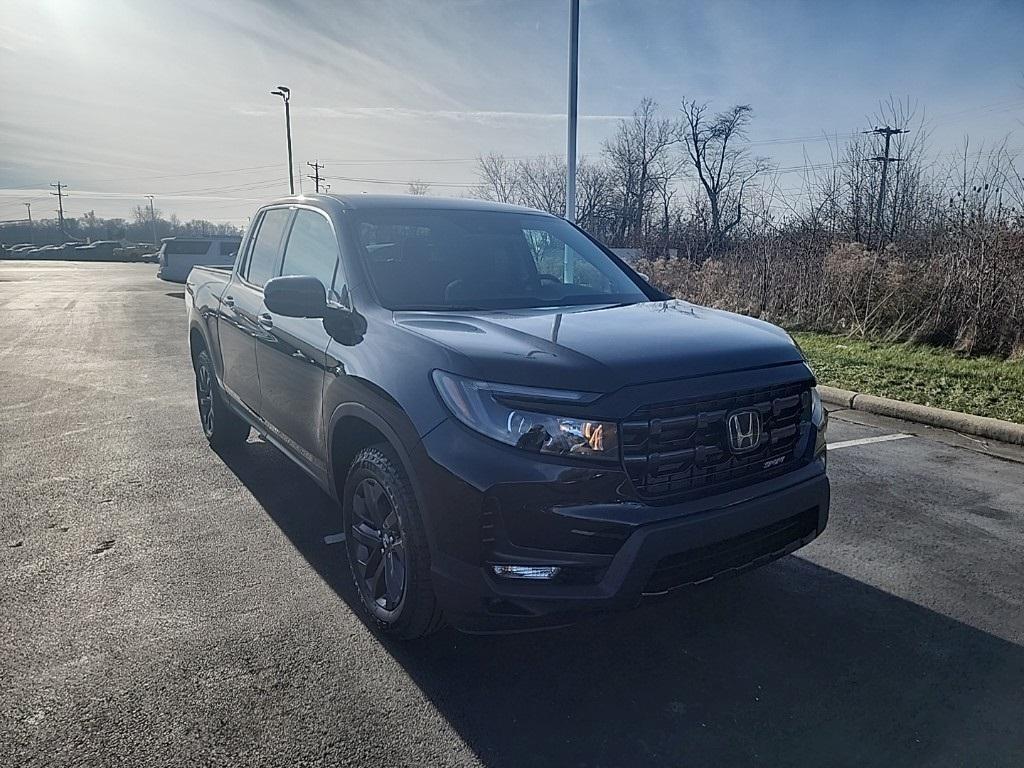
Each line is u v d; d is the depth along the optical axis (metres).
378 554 3.04
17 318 15.26
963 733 2.46
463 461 2.45
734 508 2.56
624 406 2.39
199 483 4.82
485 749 2.36
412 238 3.74
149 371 9.02
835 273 12.02
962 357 9.20
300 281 3.17
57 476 4.95
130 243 90.81
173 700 2.57
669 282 15.59
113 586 3.40
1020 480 5.04
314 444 3.54
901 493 4.77
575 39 12.24
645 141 43.25
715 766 2.30
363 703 2.58
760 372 2.72
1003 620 3.21
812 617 3.23
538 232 4.22
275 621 3.12
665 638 3.05
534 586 2.42
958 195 10.38
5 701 2.54
